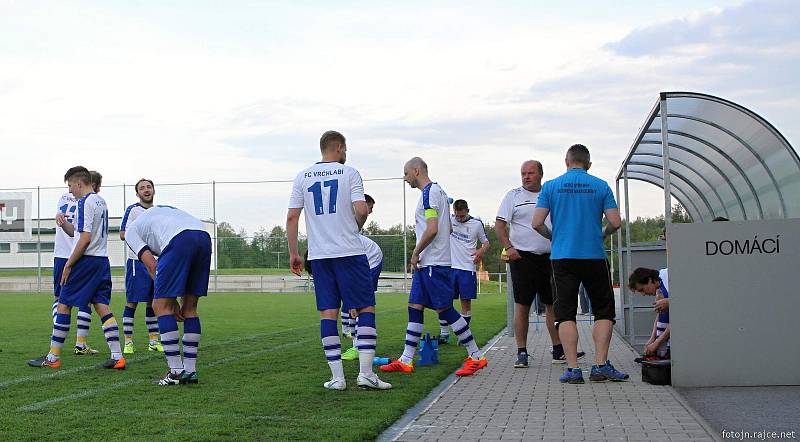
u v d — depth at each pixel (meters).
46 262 36.34
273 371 8.24
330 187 6.89
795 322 6.83
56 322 8.61
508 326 13.05
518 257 8.49
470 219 11.03
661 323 8.32
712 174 10.95
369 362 6.95
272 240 34.81
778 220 6.87
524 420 5.60
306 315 17.94
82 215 8.45
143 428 5.32
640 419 5.54
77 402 6.36
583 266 7.36
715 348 6.90
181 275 7.18
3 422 5.55
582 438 4.98
